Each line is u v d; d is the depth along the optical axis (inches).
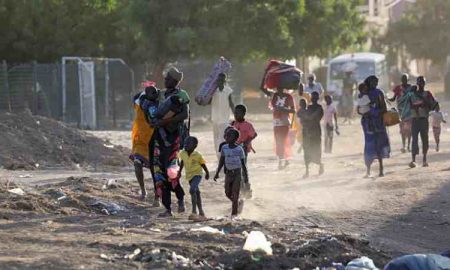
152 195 866.8
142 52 2412.6
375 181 994.1
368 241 651.5
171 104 741.3
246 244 559.5
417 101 1139.3
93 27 2647.6
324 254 572.1
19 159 1195.3
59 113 2182.6
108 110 2239.2
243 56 2433.6
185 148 759.7
